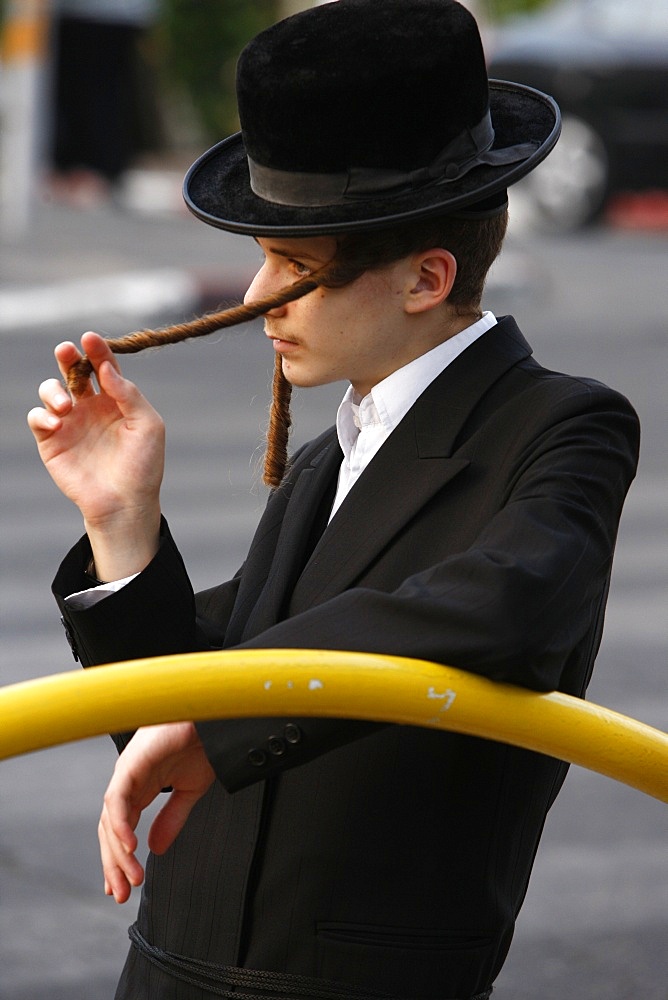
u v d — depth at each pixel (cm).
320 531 607
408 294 554
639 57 4381
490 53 4531
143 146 6475
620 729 490
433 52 528
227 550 1942
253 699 450
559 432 537
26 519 2091
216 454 2400
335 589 559
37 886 1254
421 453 560
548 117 575
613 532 527
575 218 4516
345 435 600
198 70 6294
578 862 1307
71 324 3488
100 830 495
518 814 563
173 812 504
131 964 594
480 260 566
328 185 534
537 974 1164
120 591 569
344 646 471
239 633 605
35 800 1381
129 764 484
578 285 3844
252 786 557
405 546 554
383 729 544
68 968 1152
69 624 582
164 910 578
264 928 554
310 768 549
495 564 475
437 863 546
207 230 4669
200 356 3123
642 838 1350
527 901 1255
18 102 4256
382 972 543
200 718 448
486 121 550
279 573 593
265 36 541
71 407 567
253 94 536
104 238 4372
